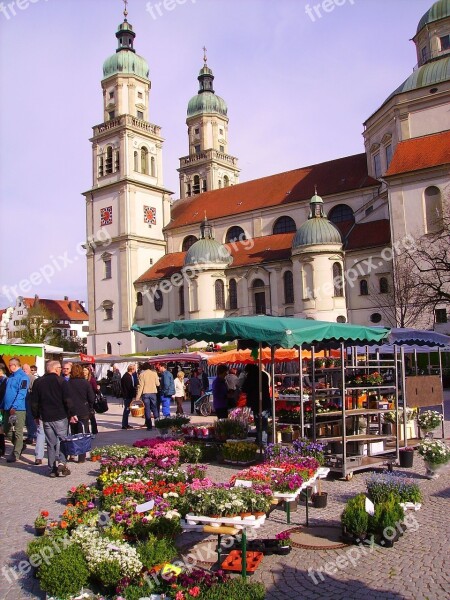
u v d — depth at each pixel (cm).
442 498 1044
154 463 1144
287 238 5728
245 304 5612
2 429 1561
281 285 5378
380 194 5034
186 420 1734
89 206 6981
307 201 5716
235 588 614
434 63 4744
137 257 6631
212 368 3158
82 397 1561
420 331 1614
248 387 1472
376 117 5162
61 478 1268
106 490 920
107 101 7019
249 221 6162
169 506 831
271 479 877
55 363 1331
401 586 669
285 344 1102
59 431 1305
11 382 1509
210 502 736
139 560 684
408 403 1523
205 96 8112
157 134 7069
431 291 4019
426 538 824
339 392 1509
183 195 8106
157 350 5903
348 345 1505
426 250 4159
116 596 640
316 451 1194
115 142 6819
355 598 643
